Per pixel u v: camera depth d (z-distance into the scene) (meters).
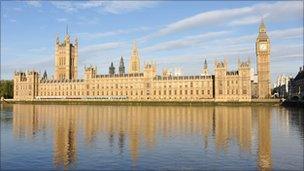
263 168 61.28
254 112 188.75
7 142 86.94
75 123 130.75
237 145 81.38
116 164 64.12
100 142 86.12
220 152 73.56
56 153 73.44
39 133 102.81
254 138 91.38
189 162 65.31
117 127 116.69
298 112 186.12
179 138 91.75
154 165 63.41
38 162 66.12
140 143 84.38
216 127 115.25
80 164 64.44
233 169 60.69
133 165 63.41
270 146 79.88
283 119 141.62
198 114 175.50
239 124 123.81
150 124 125.75
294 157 68.88
